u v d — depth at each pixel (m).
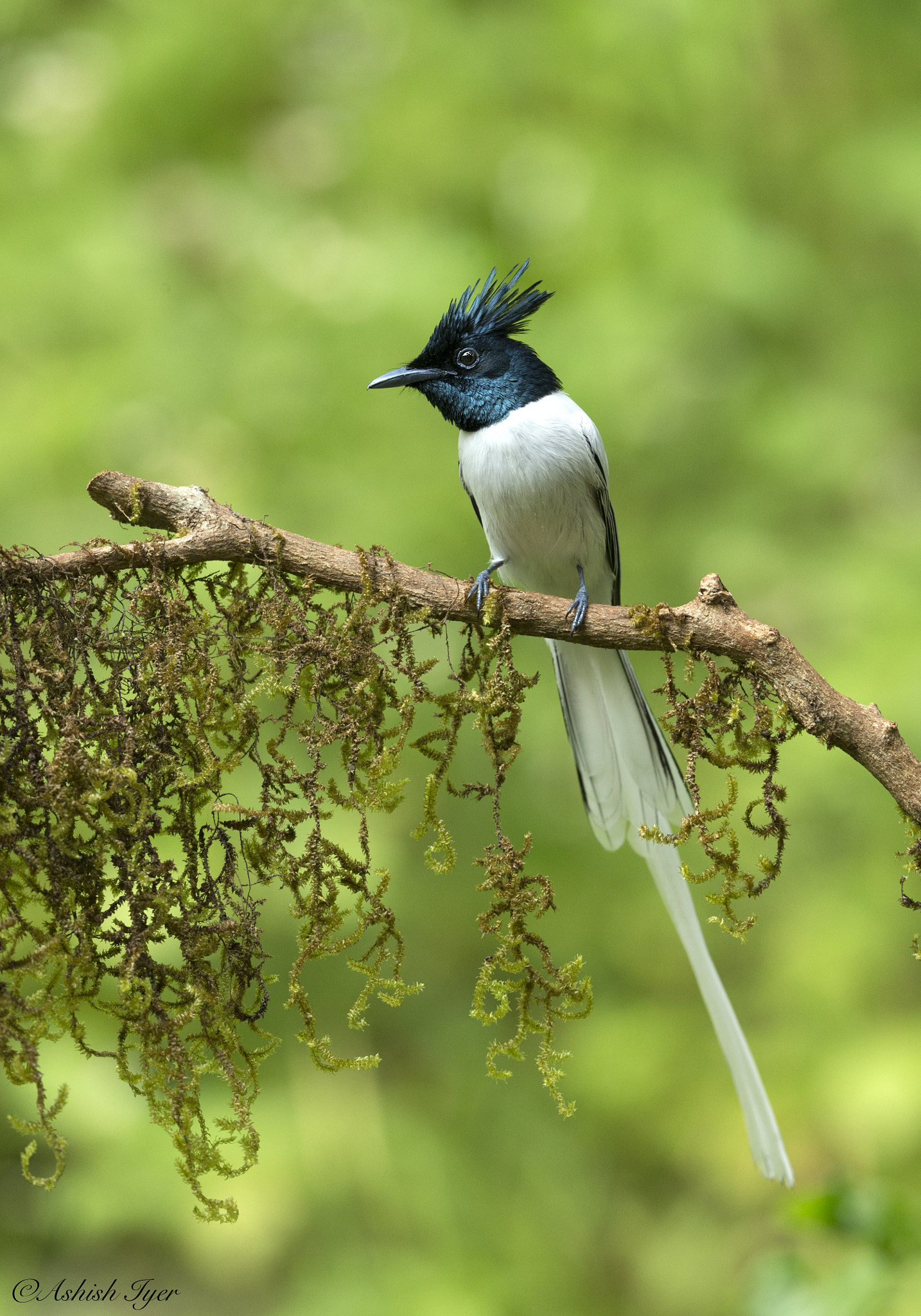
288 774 4.98
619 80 12.73
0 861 4.68
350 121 12.69
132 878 4.71
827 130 13.40
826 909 11.84
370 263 11.77
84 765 4.63
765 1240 11.38
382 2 12.89
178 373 11.34
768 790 4.93
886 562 12.05
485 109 12.63
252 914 4.88
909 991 12.02
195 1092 4.66
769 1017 12.18
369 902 4.89
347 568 5.20
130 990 4.61
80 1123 10.20
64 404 11.14
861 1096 10.90
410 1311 10.35
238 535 5.11
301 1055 11.45
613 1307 11.59
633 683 6.59
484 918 4.93
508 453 7.42
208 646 5.04
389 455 11.79
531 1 12.99
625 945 12.59
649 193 12.26
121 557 5.00
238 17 12.45
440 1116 11.90
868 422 12.70
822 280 13.25
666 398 12.65
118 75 12.64
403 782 5.04
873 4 13.16
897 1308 5.97
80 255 11.65
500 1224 11.36
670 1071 11.97
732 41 12.77
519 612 5.29
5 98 13.03
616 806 6.55
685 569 12.44
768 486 12.79
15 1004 4.61
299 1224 10.90
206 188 12.39
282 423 11.59
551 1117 12.12
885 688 11.08
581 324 11.92
